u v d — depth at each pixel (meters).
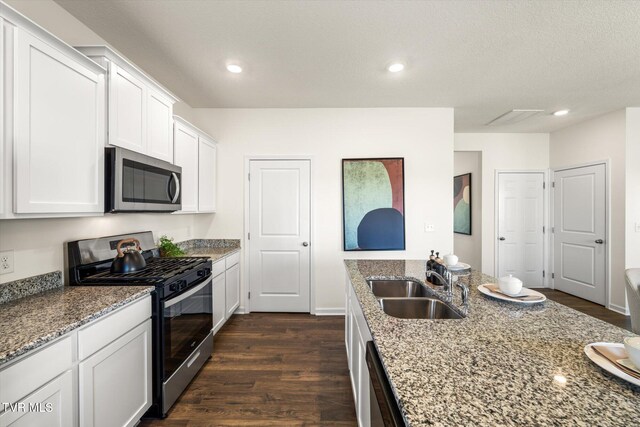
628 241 3.25
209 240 3.34
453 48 2.06
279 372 2.13
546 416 0.56
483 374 0.70
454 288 1.54
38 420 0.98
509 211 4.33
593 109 3.29
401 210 3.29
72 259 1.64
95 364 1.21
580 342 0.89
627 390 0.64
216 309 2.57
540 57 2.17
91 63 1.44
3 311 1.21
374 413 1.02
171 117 2.25
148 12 1.69
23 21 1.12
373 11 1.68
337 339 2.67
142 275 1.71
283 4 1.62
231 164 3.34
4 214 1.08
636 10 1.65
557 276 4.18
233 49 2.08
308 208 3.34
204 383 2.00
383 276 1.86
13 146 1.10
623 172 3.28
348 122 3.31
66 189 1.33
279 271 3.36
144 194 1.81
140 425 1.60
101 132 1.52
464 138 4.33
